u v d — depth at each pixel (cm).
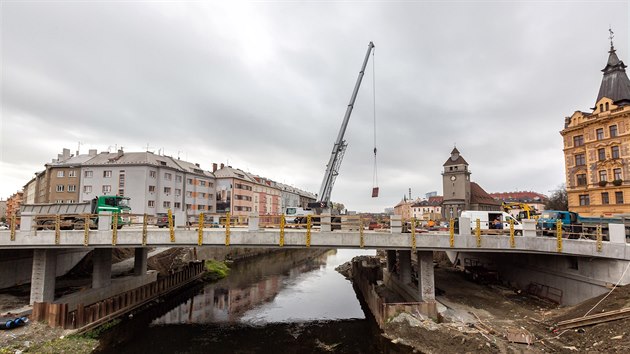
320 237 2186
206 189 8000
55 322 2128
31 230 2278
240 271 5106
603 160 4575
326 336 2391
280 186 12394
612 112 4550
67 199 6266
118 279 2880
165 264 3988
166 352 2100
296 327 2586
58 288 2881
